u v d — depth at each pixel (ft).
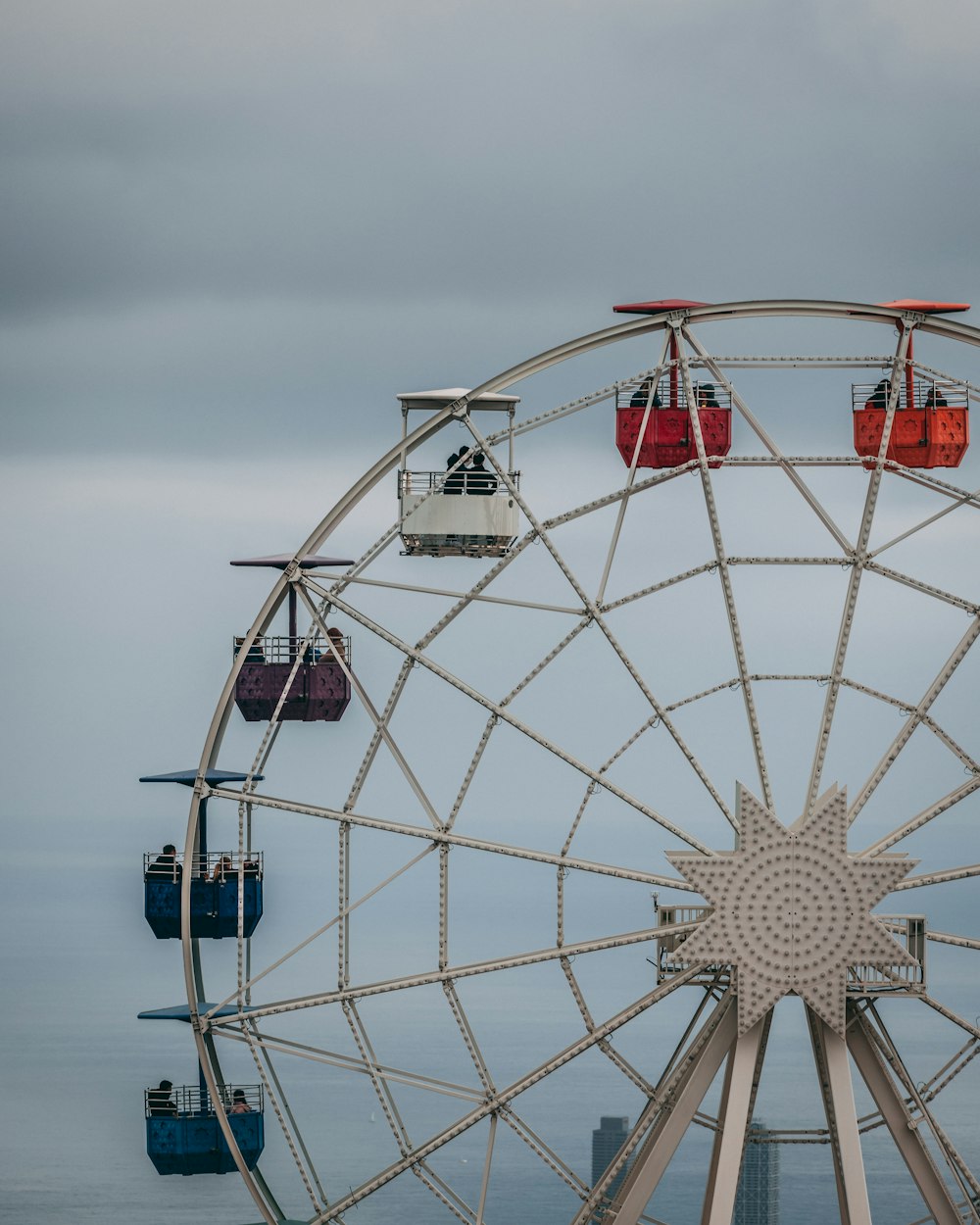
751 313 181.47
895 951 175.73
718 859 175.52
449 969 177.88
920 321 181.37
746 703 179.73
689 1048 180.14
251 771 184.44
